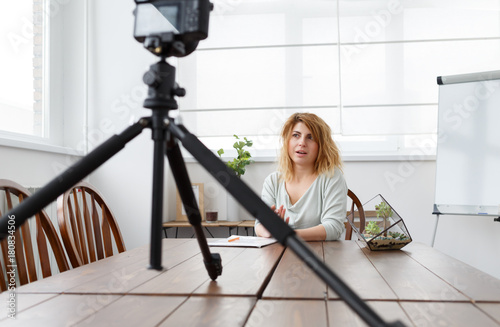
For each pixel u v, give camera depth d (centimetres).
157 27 62
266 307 70
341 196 190
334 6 305
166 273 97
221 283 87
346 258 121
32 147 230
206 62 314
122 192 287
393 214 138
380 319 41
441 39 296
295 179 203
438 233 288
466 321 63
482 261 283
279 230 48
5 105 234
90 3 292
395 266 108
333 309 69
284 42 310
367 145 312
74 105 287
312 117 200
